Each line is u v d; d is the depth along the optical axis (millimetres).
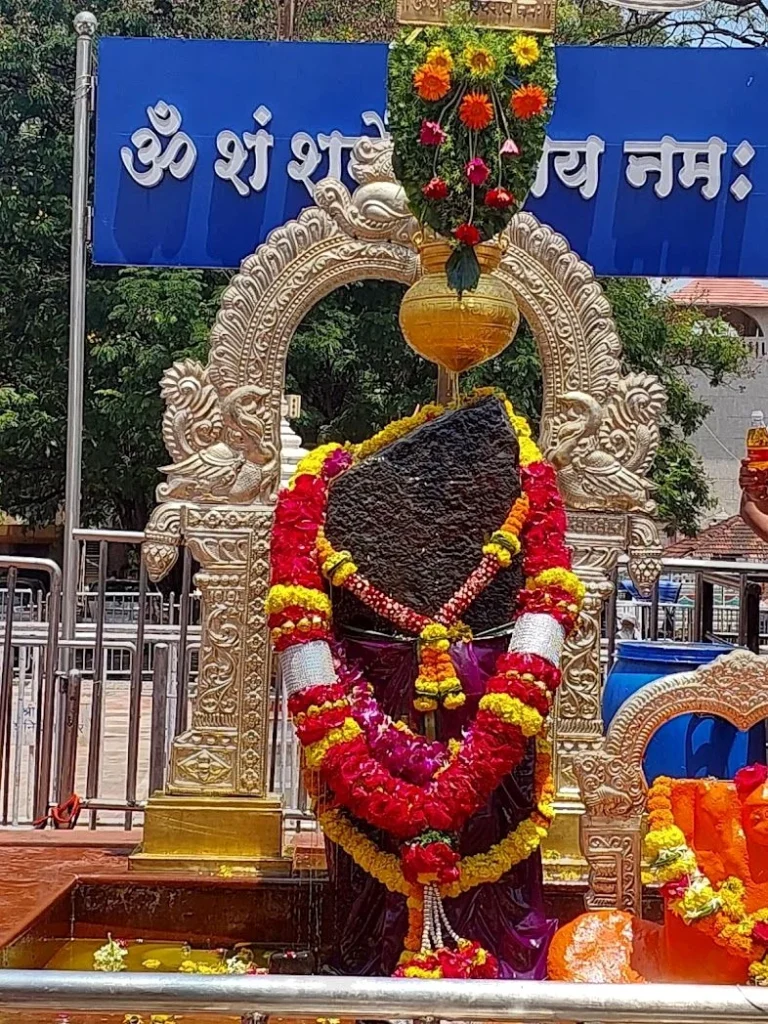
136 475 16719
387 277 4719
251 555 4703
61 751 5977
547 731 4188
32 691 7023
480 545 3842
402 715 3822
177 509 4695
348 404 15297
